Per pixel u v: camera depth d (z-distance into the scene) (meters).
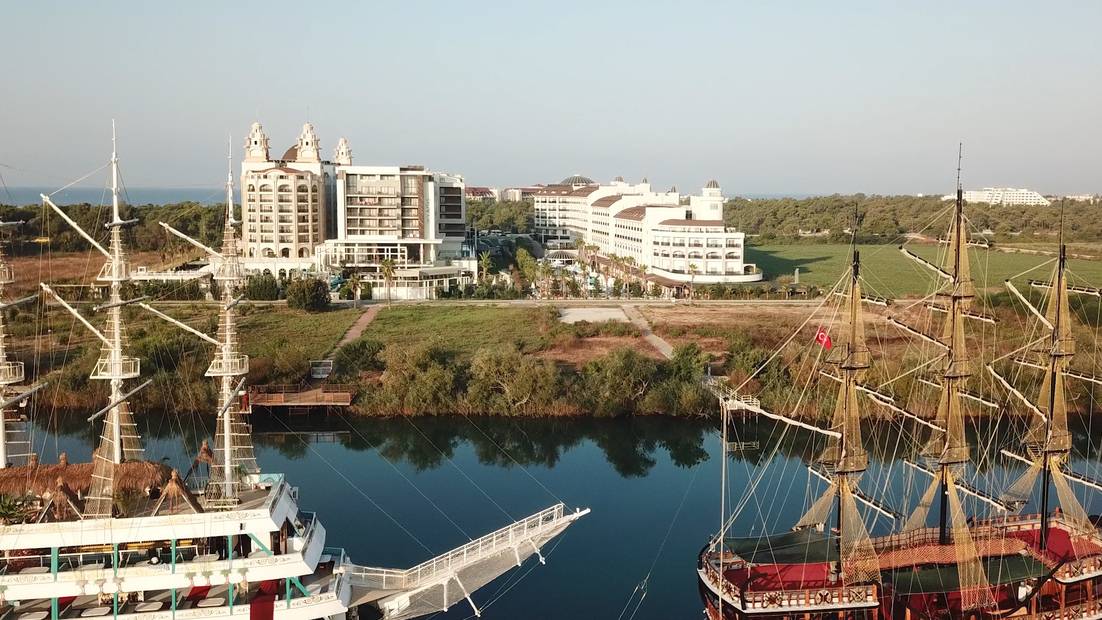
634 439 105.56
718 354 137.38
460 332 155.12
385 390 116.81
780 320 164.62
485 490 87.88
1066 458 67.94
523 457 99.06
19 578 47.72
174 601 48.84
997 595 59.47
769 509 81.44
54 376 112.88
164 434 103.06
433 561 58.25
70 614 48.50
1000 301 145.50
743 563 61.50
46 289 59.12
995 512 74.19
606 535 76.50
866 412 102.31
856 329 63.28
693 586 67.06
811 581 58.88
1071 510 67.00
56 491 49.59
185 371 119.06
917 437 90.38
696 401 112.62
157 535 48.75
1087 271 196.38
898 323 71.38
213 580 49.00
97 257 173.00
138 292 167.38
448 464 96.50
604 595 65.69
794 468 94.00
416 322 165.38
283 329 157.00
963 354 65.38
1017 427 97.88
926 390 101.38
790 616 55.78
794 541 61.94
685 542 74.88
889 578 58.94
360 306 186.62
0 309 58.06
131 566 49.03
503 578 68.75
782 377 116.31
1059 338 66.56
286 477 91.25
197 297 178.25
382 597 55.31
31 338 132.38
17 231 172.50
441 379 116.19
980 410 96.69
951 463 63.22
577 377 121.56
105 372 54.00
